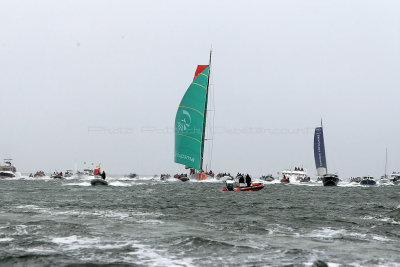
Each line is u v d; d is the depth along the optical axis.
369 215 87.75
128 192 172.88
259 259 44.12
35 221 68.56
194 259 44.06
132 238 55.00
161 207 102.31
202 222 72.44
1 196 136.62
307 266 41.22
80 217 75.94
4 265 40.25
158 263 42.25
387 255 46.56
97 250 47.59
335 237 58.12
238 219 78.12
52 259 42.69
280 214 89.06
